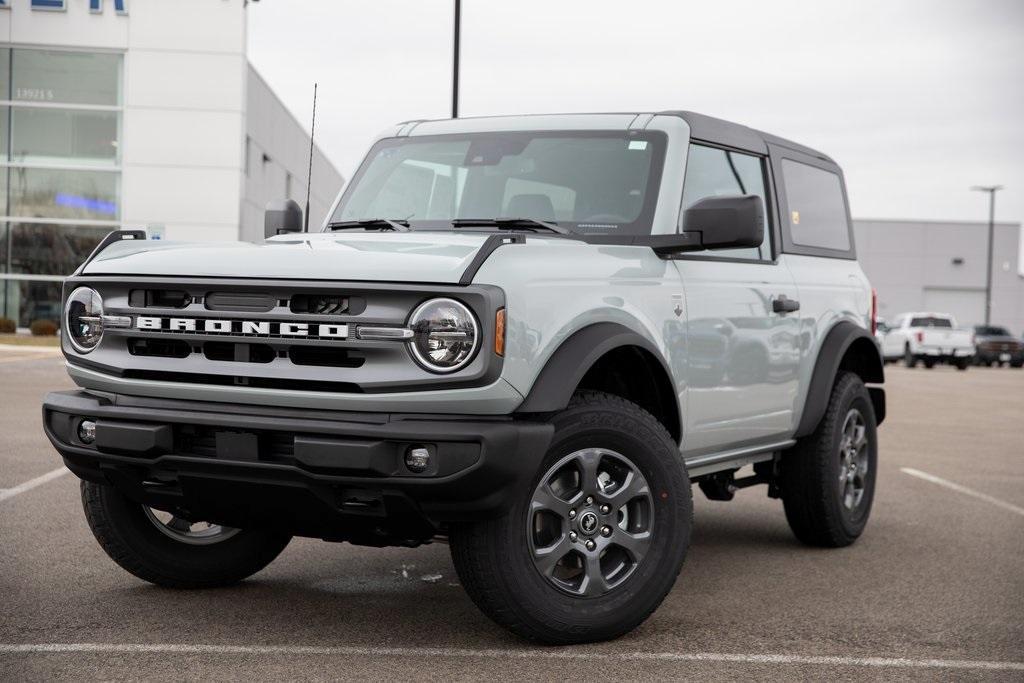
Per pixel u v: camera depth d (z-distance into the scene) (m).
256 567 5.06
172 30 32.19
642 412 4.31
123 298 4.13
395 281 3.74
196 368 3.96
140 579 5.06
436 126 5.58
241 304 3.90
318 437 3.72
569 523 4.11
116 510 4.70
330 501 3.79
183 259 4.10
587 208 4.94
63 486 7.56
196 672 3.77
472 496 3.70
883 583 5.39
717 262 5.21
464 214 5.12
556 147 5.18
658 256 4.76
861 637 4.40
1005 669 3.99
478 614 4.64
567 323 4.01
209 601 4.77
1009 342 39.78
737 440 5.35
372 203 5.38
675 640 4.30
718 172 5.42
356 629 4.37
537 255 4.05
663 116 5.18
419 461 3.69
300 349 3.84
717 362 5.02
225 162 32.50
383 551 5.95
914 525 7.06
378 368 3.73
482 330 3.69
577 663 3.96
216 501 4.04
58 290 32.12
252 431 3.82
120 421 4.04
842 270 6.51
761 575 5.55
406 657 3.99
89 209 32.19
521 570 3.96
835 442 6.12
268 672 3.79
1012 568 5.76
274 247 4.11
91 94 32.09
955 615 4.77
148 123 32.22
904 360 39.69
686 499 4.38
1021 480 9.25
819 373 5.99
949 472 9.71
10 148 31.80
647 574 4.26
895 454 11.06
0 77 31.69
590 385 4.63
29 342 28.12
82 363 4.22
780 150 6.09
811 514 6.14
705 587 5.27
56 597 4.75
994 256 78.94
